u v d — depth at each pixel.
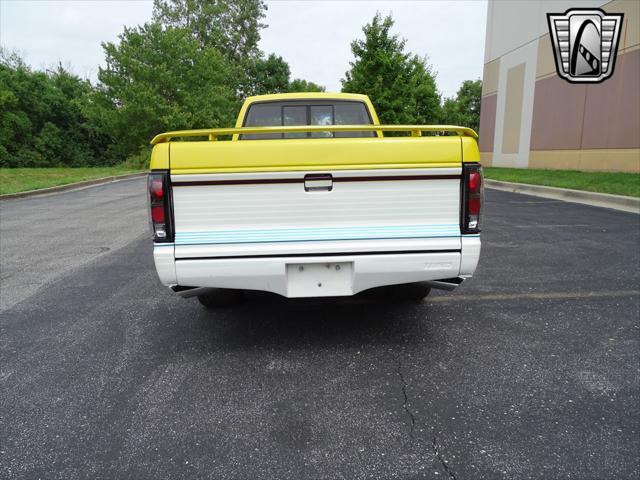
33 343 3.56
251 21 55.91
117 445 2.34
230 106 39.41
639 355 3.21
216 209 2.89
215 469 2.15
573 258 5.83
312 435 2.39
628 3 15.45
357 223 2.94
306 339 3.57
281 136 4.92
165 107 29.83
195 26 50.81
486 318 3.93
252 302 4.43
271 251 2.94
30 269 5.71
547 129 20.23
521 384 2.85
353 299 4.46
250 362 3.20
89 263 5.98
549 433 2.38
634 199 9.98
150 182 2.86
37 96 34.28
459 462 2.18
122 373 3.07
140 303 4.45
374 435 2.38
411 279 3.03
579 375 2.94
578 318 3.89
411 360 3.19
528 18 21.44
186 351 3.39
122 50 30.08
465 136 3.06
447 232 2.96
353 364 3.14
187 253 2.92
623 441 2.30
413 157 2.87
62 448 2.32
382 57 23.92
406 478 2.08
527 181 14.96
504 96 23.97
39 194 14.87
